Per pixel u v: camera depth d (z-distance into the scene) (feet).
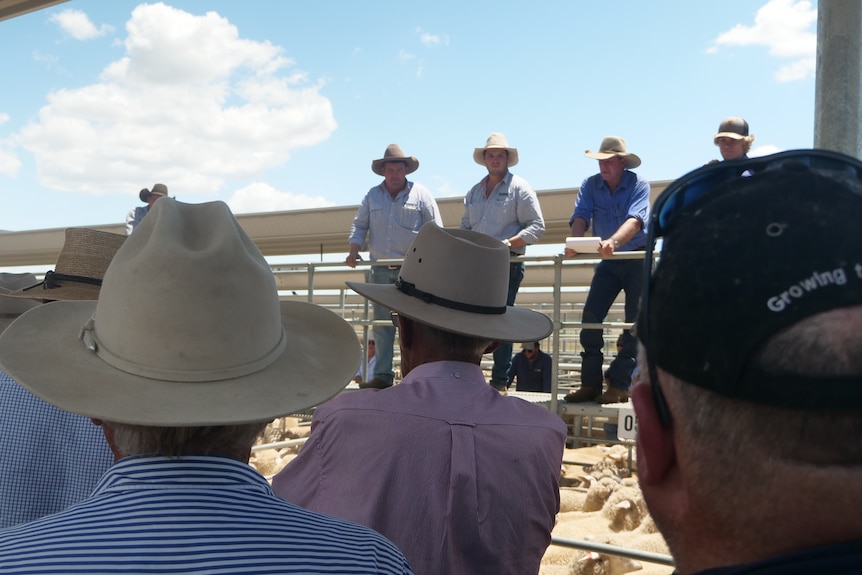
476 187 23.11
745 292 2.31
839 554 2.19
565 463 29.86
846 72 10.13
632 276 21.11
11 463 6.48
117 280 4.36
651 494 2.79
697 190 2.84
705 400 2.45
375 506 6.13
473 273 7.97
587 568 17.46
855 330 2.19
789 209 2.38
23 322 4.76
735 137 19.49
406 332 8.16
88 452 6.63
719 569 2.41
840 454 2.22
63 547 3.57
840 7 10.16
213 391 4.25
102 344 4.40
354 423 6.44
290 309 5.69
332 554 4.01
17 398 6.56
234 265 4.42
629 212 20.80
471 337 7.72
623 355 22.30
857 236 2.30
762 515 2.34
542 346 57.57
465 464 6.25
